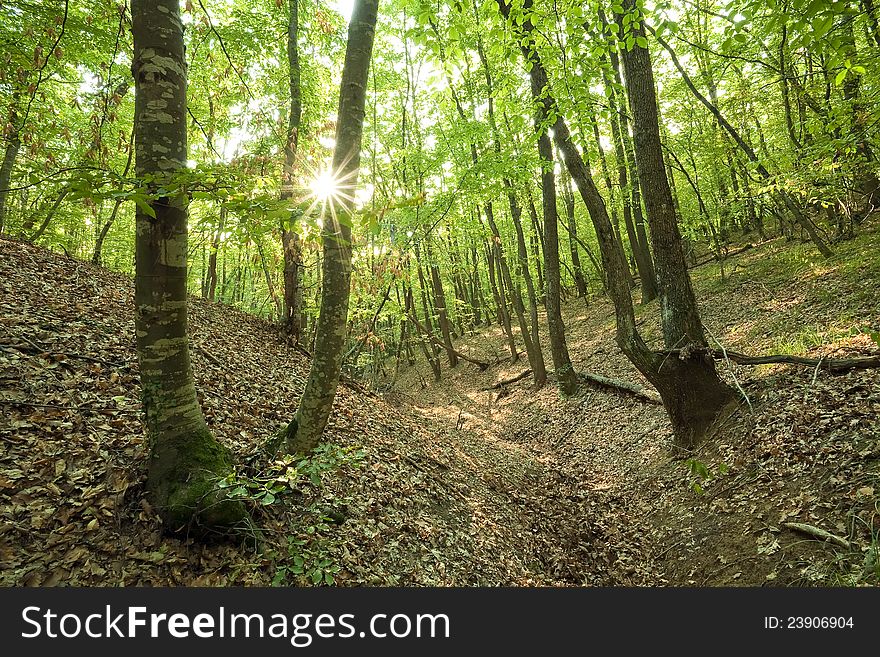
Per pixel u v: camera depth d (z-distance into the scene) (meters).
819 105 9.82
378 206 3.14
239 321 11.49
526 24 6.88
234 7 10.40
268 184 4.10
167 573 3.36
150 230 3.52
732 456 6.38
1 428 4.01
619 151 15.95
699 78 13.54
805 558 4.37
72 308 7.09
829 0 3.33
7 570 2.99
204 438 3.87
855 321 7.73
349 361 13.04
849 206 10.76
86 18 7.29
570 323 21.19
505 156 10.11
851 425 5.36
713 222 18.25
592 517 7.46
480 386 18.53
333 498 5.03
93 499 3.62
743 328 10.50
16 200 10.77
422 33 5.75
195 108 9.49
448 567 4.99
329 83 13.02
